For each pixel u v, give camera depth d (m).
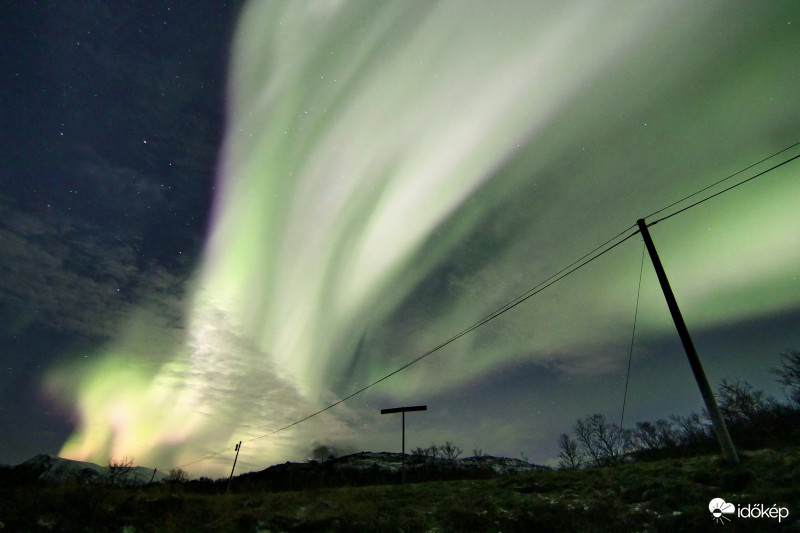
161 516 17.92
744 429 23.23
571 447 41.09
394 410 28.66
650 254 16.02
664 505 11.85
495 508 15.42
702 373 14.23
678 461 16.50
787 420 21.17
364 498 20.23
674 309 15.09
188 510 18.78
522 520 13.41
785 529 8.80
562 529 12.18
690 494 12.02
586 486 16.28
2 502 17.47
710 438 24.89
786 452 13.52
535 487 17.84
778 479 11.22
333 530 15.22
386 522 15.40
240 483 40.31
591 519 12.35
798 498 9.84
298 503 19.95
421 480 40.62
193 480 41.53
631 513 11.84
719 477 12.59
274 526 16.02
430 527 14.64
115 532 15.73
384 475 47.91
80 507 17.64
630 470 17.02
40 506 17.39
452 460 52.41
